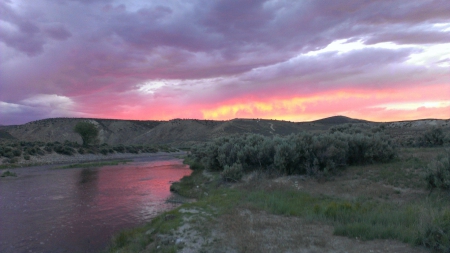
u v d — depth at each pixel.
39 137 116.50
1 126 138.62
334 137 19.78
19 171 37.19
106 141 129.50
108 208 16.91
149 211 16.08
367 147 18.83
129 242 10.12
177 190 21.66
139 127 157.12
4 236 12.13
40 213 15.85
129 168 40.88
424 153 19.59
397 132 46.97
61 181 28.02
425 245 6.88
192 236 8.88
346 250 6.96
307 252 6.96
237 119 126.75
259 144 23.11
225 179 19.91
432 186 11.89
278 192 14.06
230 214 10.85
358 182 14.68
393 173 15.05
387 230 7.84
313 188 14.74
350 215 9.48
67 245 11.02
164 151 92.62
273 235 8.29
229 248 7.64
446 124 48.50
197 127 138.25
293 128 101.12
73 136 121.19
